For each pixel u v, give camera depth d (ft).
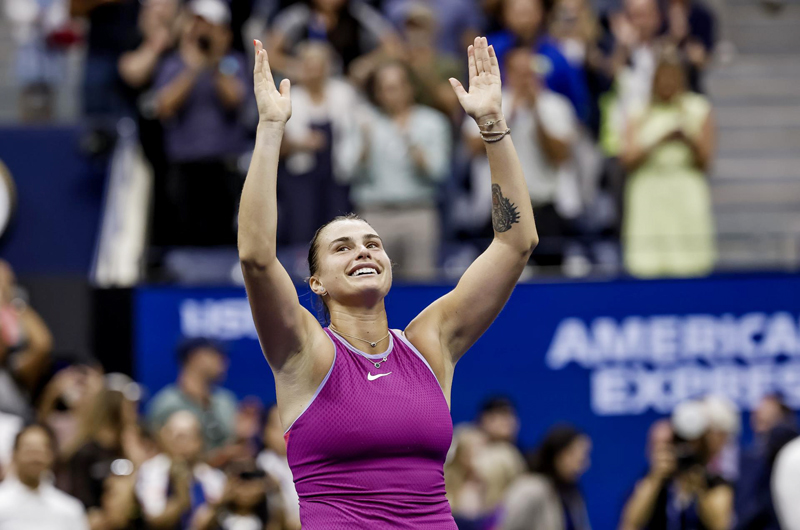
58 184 117.08
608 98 120.37
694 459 85.46
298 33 118.52
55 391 91.91
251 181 40.86
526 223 44.75
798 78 150.41
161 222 110.93
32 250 115.65
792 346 104.01
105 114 117.70
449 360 44.55
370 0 130.31
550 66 114.42
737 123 144.97
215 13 108.68
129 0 117.50
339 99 107.24
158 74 112.57
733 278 103.76
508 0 116.88
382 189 105.81
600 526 100.73
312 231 105.29
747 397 103.35
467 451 89.76
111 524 78.23
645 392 102.27
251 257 40.37
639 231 109.09
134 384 94.73
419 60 112.27
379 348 42.57
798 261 107.45
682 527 84.84
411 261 105.09
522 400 101.04
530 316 101.76
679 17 128.16
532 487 83.61
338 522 39.96
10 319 97.04
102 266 104.42
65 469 81.00
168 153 109.29
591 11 127.75
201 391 92.58
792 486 69.05
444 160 106.93
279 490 79.05
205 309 98.99
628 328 102.53
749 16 156.35
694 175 109.91
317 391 40.83
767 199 136.67
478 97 45.37
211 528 77.10
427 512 40.65
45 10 123.44
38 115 121.29
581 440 84.84
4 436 80.94
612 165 114.32
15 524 73.56
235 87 108.68
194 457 81.92
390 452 40.52
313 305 47.26
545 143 106.01
